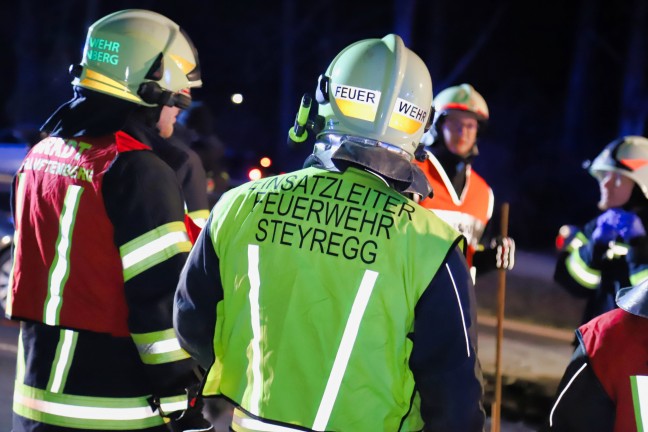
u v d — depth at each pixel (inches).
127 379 122.3
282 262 107.1
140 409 122.9
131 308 119.3
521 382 286.8
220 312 113.7
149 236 119.0
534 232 719.1
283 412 106.0
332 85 111.1
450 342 103.4
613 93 960.3
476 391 104.7
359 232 105.3
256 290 108.3
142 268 118.7
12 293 126.6
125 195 119.1
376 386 104.9
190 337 114.7
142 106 130.8
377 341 104.3
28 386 124.3
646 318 111.0
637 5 808.9
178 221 121.6
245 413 109.1
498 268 187.3
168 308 119.6
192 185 181.0
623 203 197.6
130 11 134.2
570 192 780.6
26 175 128.6
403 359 106.0
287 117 992.2
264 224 108.9
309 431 105.2
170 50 132.8
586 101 925.8
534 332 374.9
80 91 128.9
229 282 110.6
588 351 112.7
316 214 107.3
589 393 111.8
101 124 125.9
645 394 109.0
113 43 129.1
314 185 108.9
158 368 119.7
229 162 520.7
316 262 105.8
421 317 103.7
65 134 126.2
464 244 106.2
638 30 810.8
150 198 119.6
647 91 820.6
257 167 520.1
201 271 112.7
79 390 121.4
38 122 730.8
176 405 120.7
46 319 122.6
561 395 114.7
